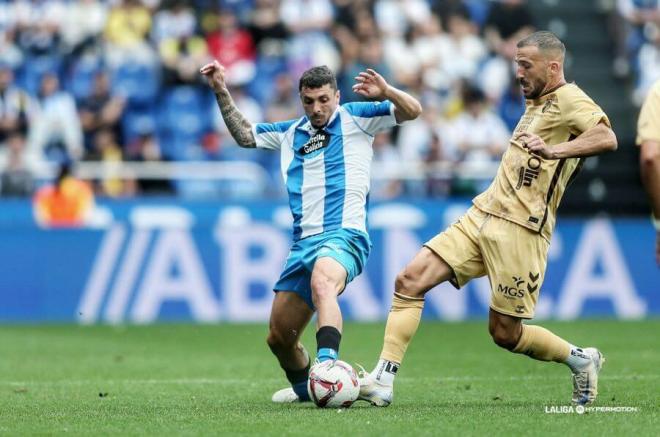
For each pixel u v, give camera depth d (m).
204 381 32.66
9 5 68.06
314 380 24.22
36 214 57.62
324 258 24.97
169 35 68.62
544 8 82.06
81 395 28.92
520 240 24.84
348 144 26.16
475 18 74.81
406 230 58.72
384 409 24.36
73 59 67.44
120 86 66.56
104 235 56.62
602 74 79.94
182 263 56.75
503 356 40.41
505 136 68.94
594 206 69.88
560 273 59.62
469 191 63.91
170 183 63.66
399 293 25.52
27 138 64.25
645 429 21.03
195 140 66.56
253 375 34.56
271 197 59.59
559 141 24.81
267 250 57.62
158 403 26.88
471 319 58.78
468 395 28.23
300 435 20.38
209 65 26.72
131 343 46.19
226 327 53.34
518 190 24.95
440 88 70.44
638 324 55.00
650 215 70.56
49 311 56.28
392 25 72.12
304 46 69.62
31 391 29.98
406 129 66.69
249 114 67.44
